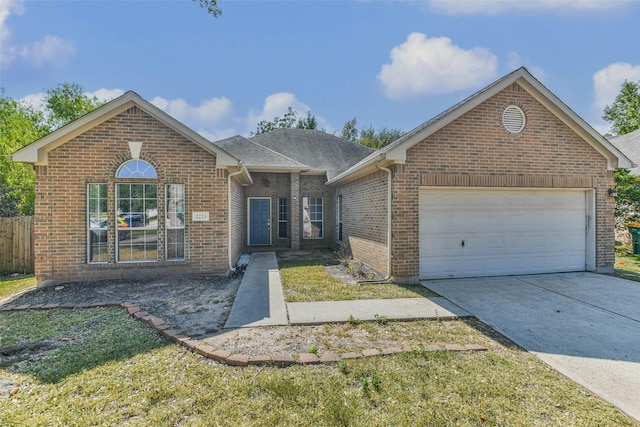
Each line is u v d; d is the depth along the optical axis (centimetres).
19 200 1820
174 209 879
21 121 2128
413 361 395
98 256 845
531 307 616
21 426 277
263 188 1525
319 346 443
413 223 825
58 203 811
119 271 842
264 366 384
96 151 827
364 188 1060
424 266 852
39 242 803
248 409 303
